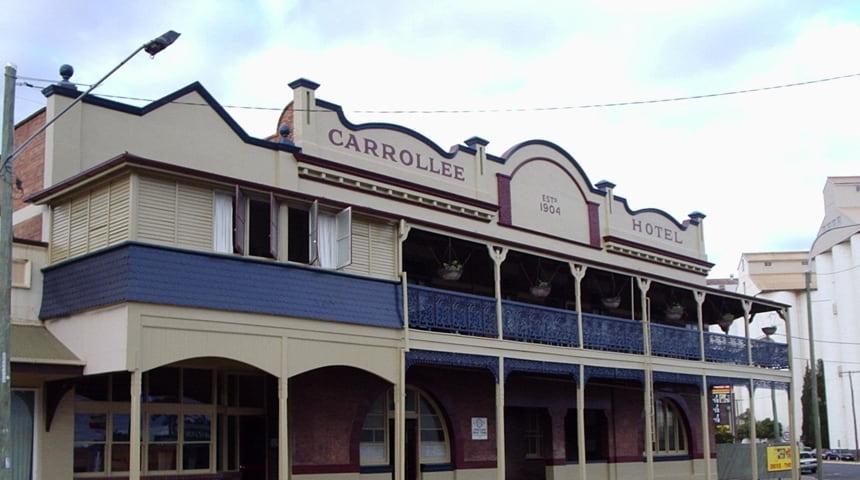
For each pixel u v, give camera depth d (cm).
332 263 1712
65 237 1545
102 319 1401
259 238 1603
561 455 2545
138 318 1364
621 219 2823
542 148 2564
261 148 1858
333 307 1658
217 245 1524
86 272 1454
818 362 7738
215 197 1539
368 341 1714
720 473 3145
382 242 1808
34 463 1480
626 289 2788
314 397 1878
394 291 1792
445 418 2223
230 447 1811
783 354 3036
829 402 7588
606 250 2734
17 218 1680
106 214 1466
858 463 6325
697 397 3117
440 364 1861
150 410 1662
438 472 2170
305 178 1925
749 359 2842
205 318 1451
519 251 2067
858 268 7312
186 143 1741
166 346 1393
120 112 1659
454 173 2270
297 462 1825
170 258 1430
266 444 1858
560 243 2547
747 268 9081
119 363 1348
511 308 2061
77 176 1474
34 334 1477
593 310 2727
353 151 2033
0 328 1118
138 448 1328
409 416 2139
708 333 2698
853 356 7362
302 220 1677
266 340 1535
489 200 2348
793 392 3047
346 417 1933
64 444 1516
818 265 7900
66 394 1530
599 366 2261
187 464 1709
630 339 2389
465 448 2239
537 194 2520
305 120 1944
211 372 1780
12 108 1163
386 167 2094
